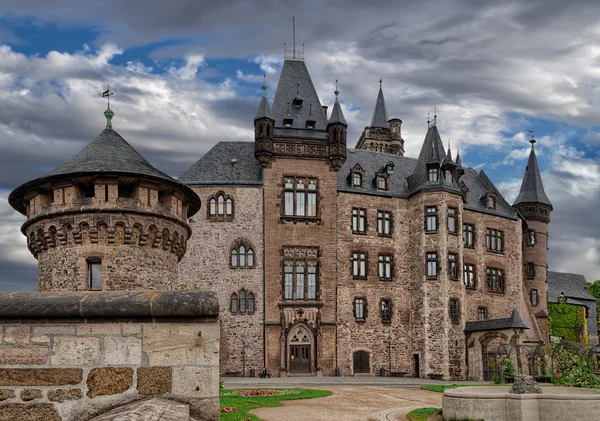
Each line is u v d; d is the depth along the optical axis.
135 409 7.08
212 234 52.19
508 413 21.23
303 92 56.78
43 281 25.84
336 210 54.59
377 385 42.88
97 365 7.89
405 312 56.06
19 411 7.76
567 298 79.88
